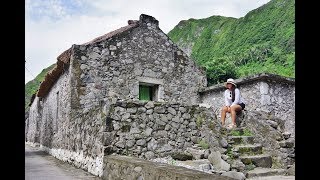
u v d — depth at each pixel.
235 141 6.98
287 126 9.85
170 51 11.70
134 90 10.70
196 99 11.90
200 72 12.16
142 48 11.10
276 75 9.58
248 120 7.56
